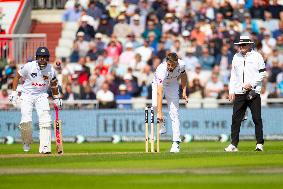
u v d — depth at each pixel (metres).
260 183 25.41
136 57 64.88
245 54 41.12
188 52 64.88
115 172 29.16
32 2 75.88
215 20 67.56
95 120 61.34
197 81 62.88
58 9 75.44
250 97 40.81
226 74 63.97
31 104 41.62
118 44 66.56
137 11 68.75
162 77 39.97
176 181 26.16
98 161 33.94
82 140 60.25
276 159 34.25
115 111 61.06
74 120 61.44
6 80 65.19
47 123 40.97
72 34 71.50
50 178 27.56
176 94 41.03
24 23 73.75
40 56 40.50
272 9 68.50
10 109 61.75
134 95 63.00
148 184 25.52
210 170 29.39
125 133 60.91
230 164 31.86
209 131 60.53
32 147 51.44
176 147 40.97
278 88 62.78
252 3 68.44
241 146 49.56
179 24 67.44
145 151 44.34
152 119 41.12
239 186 24.75
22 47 67.94
